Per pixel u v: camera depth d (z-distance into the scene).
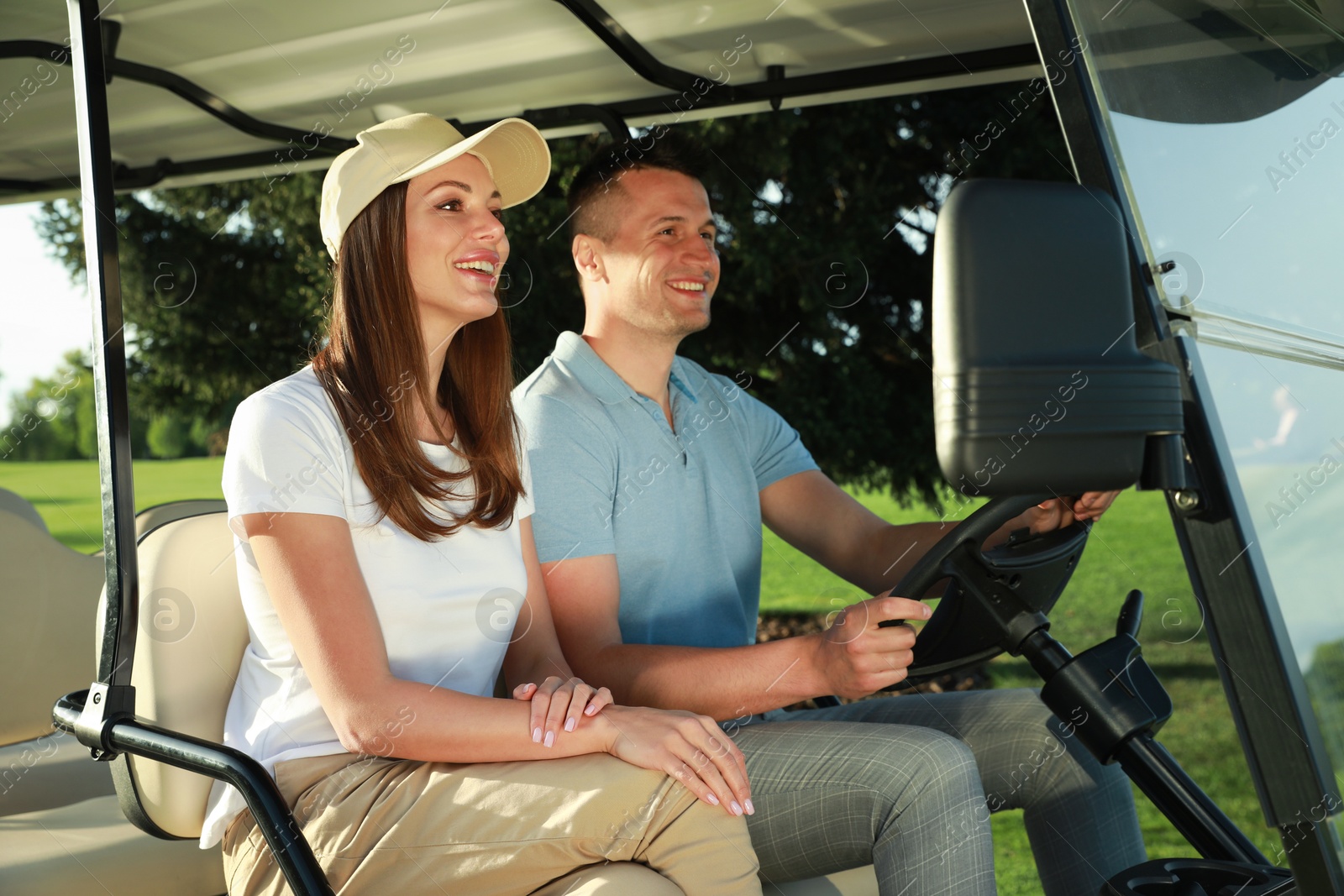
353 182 1.62
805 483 2.21
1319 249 1.28
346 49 2.10
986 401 0.80
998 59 2.18
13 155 2.62
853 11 2.01
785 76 2.29
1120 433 0.83
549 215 5.39
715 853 1.30
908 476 5.80
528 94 2.36
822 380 5.69
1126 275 0.85
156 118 2.42
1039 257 0.83
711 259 1.98
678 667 1.61
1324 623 1.10
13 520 2.30
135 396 6.54
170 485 8.56
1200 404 1.02
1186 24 1.19
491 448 1.65
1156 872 1.34
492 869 1.32
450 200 1.66
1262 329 1.14
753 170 5.40
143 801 1.62
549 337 5.39
